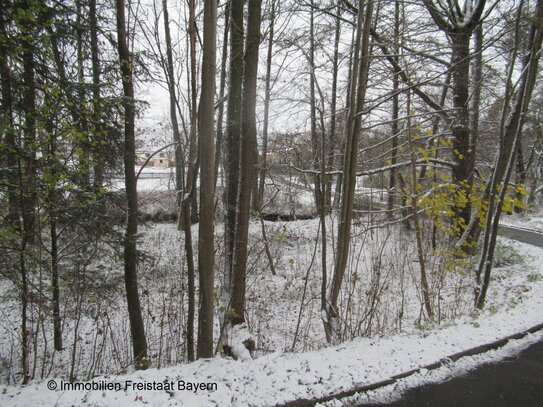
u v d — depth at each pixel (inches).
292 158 484.7
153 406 97.9
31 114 151.4
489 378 130.9
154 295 300.0
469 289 297.4
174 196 671.1
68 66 180.9
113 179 213.8
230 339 170.2
